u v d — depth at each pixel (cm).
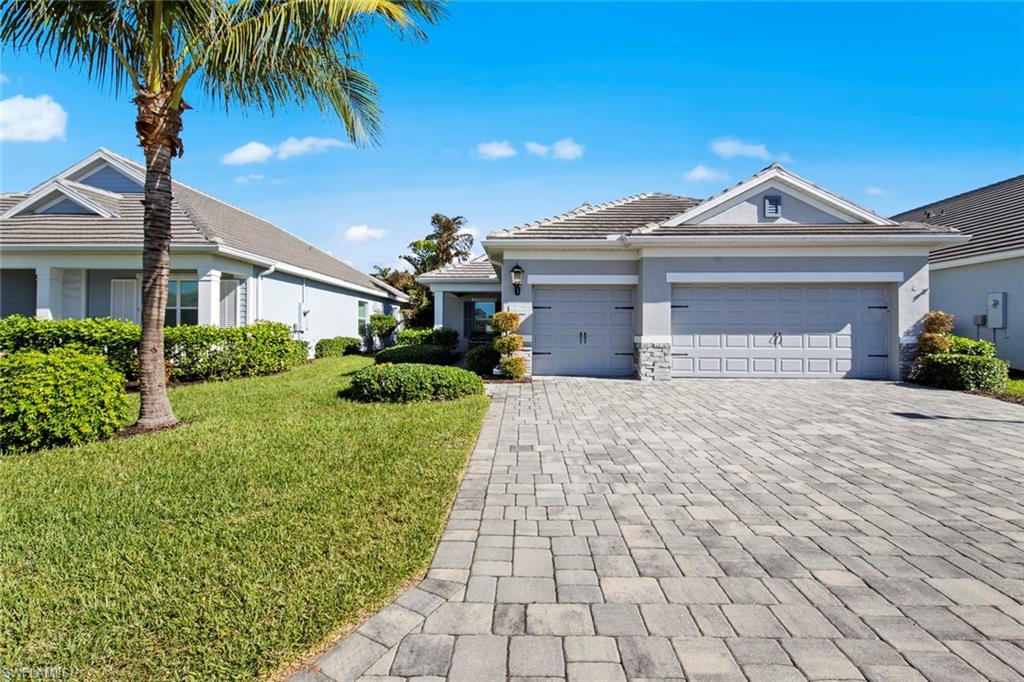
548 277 1275
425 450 556
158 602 267
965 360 1033
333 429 652
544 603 275
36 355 582
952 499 434
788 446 612
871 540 354
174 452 546
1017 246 1279
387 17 666
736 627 254
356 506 399
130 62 692
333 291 2116
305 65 681
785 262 1205
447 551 337
